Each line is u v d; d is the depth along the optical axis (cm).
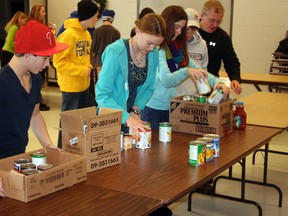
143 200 160
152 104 297
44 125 223
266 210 342
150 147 236
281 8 681
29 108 203
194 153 205
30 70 193
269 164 458
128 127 236
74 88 401
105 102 224
